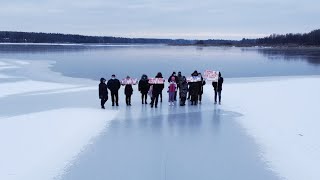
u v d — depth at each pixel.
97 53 99.19
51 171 8.73
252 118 14.47
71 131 12.31
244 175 8.58
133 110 15.93
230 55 105.44
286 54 116.88
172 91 16.69
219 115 14.98
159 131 12.39
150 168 8.97
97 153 10.05
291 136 11.85
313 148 10.60
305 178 8.44
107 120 13.96
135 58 74.44
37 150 10.26
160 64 56.09
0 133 11.98
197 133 12.16
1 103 17.70
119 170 8.83
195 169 8.91
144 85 17.02
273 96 20.39
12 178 8.29
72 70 41.44
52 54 81.44
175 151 10.27
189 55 99.50
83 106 16.92
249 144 10.96
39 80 28.77
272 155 10.00
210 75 17.44
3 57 63.31
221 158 9.73
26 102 18.02
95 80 30.61
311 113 15.45
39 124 13.25
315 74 40.78
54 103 17.73
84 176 8.45
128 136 11.75
